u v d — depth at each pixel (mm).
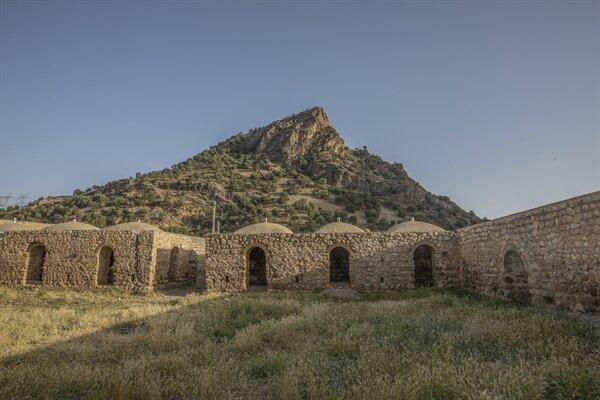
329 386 5793
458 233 20781
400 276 20875
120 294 21594
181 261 27266
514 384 5160
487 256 17234
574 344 7156
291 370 6309
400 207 79250
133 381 5945
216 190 72688
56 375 6230
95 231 23734
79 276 23391
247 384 6340
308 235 21703
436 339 8078
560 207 11820
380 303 14852
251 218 62125
